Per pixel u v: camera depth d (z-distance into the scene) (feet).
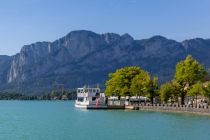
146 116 456.04
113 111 578.25
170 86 547.08
